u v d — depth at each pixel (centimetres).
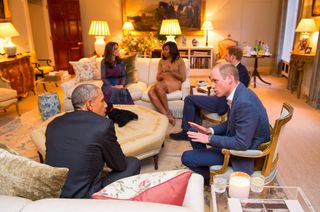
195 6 695
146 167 264
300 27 490
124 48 556
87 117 146
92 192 142
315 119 385
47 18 703
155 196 107
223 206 143
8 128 363
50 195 108
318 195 218
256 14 695
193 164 192
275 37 698
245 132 167
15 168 109
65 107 397
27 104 475
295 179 240
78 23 697
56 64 717
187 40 723
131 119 271
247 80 290
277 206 137
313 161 271
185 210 79
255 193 153
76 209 76
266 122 177
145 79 437
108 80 390
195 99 295
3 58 477
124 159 166
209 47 688
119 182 119
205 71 703
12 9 580
